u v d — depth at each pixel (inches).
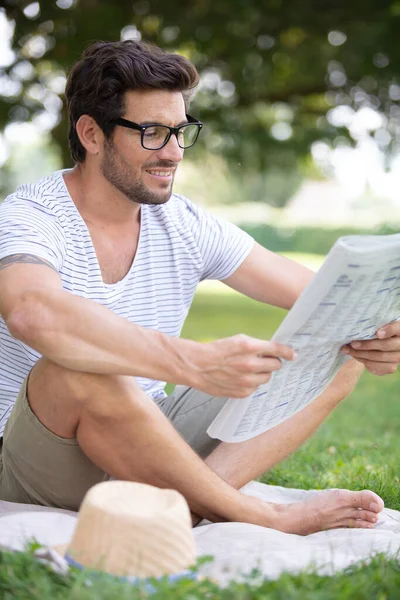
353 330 103.2
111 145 119.3
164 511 82.4
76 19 468.4
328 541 106.5
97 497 83.9
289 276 137.1
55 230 116.7
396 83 524.1
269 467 119.5
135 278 124.7
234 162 595.8
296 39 541.3
